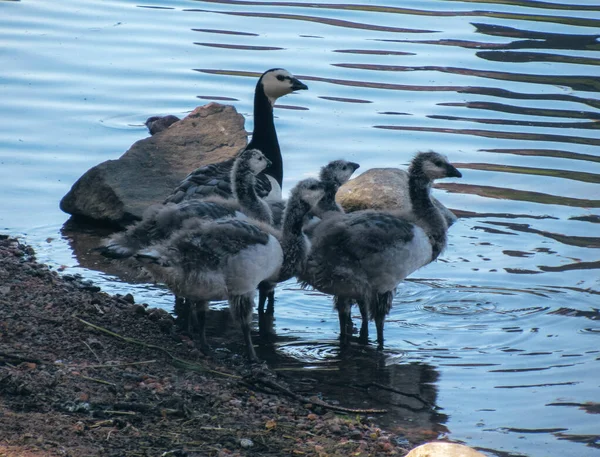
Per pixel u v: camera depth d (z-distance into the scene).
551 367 13.32
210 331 14.58
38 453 9.24
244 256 12.66
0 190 19.86
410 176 15.62
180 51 28.94
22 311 13.30
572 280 16.34
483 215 19.28
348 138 23.00
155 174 19.86
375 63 27.98
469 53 28.92
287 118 24.22
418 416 11.84
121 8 33.62
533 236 18.25
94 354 12.20
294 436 10.69
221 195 15.70
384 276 14.08
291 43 29.69
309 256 14.25
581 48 29.28
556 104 25.23
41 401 10.53
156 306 15.09
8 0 33.94
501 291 16.02
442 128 23.64
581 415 11.85
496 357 13.68
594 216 19.11
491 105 25.14
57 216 19.16
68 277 15.58
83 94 25.42
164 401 11.02
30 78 26.23
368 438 11.00
